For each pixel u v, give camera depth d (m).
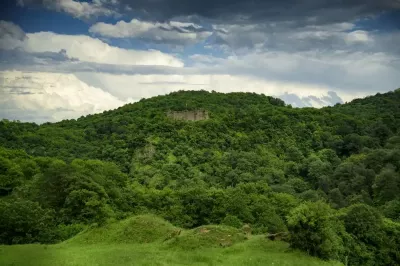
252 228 62.50
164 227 52.62
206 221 68.56
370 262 55.22
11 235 51.84
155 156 106.19
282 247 46.47
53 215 60.25
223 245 46.59
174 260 40.47
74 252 42.78
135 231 50.88
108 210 63.69
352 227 58.00
